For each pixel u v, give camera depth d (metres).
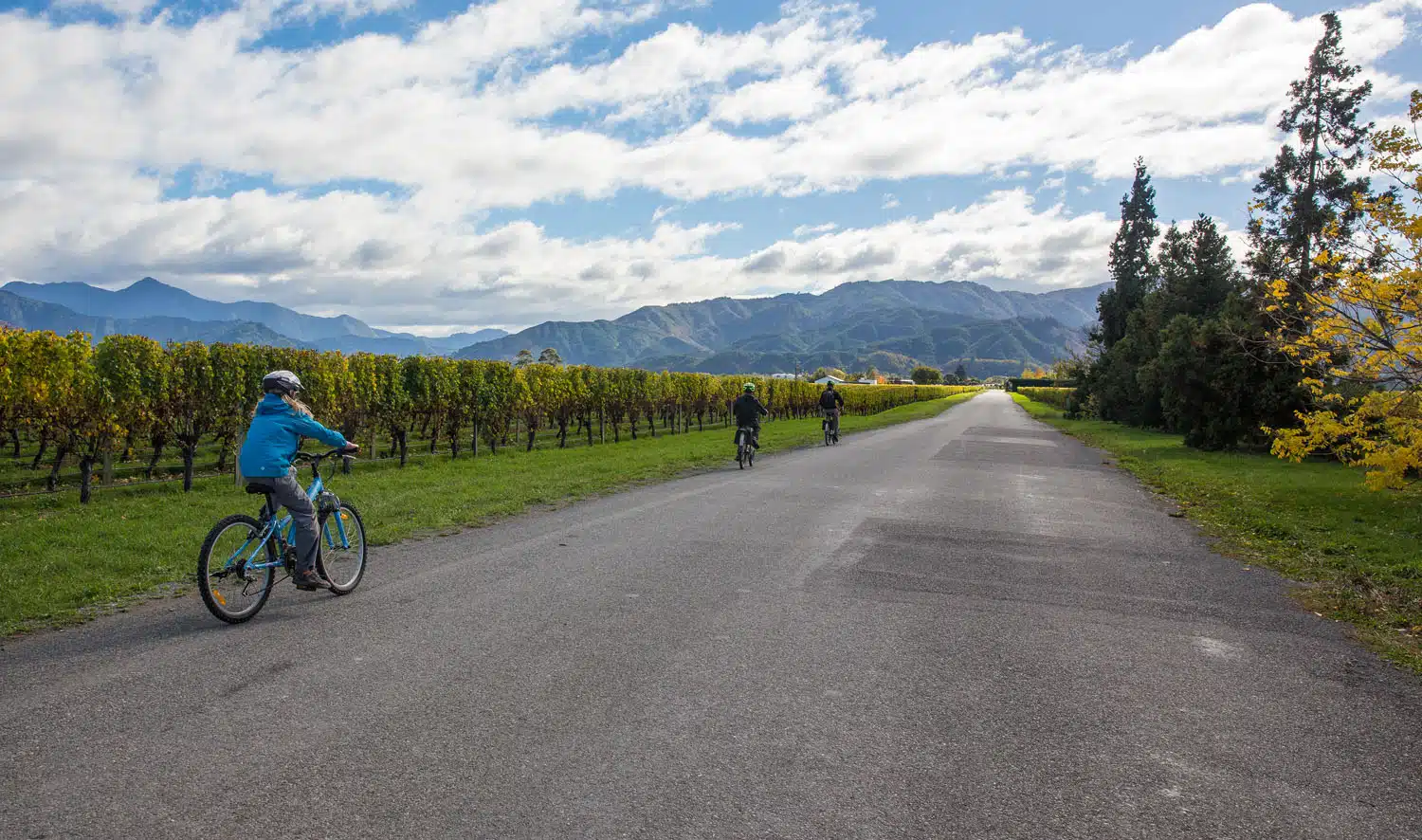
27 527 9.19
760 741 3.71
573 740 3.69
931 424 38.56
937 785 3.33
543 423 22.64
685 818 3.03
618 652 4.91
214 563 5.39
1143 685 4.55
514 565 7.33
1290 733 3.93
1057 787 3.34
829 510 10.72
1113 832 3.00
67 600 6.16
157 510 10.71
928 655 4.98
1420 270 9.87
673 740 3.70
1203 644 5.33
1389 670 4.88
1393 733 3.96
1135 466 17.62
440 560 7.57
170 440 13.58
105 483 12.50
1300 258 32.12
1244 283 24.17
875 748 3.67
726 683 4.44
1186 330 21.94
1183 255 34.12
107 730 3.74
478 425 19.48
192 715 3.93
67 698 4.14
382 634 5.26
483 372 19.19
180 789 3.20
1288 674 4.78
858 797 3.21
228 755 3.50
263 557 5.76
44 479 13.73
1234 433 21.09
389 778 3.30
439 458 18.56
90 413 11.45
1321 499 12.11
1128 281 47.09
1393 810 3.21
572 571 7.09
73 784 3.22
